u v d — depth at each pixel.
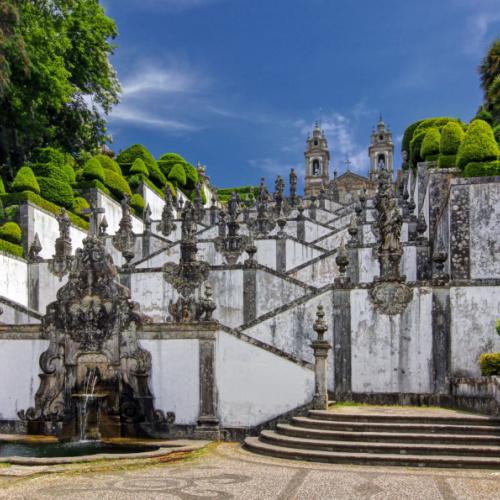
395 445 13.09
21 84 36.50
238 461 13.34
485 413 15.00
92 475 11.98
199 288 22.53
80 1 41.56
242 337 16.66
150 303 22.95
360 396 17.72
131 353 17.31
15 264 26.56
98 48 43.00
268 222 33.50
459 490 10.47
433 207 26.25
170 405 16.95
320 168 80.12
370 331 17.88
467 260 21.42
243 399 16.47
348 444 13.35
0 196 30.42
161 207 47.41
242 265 22.20
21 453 14.79
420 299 17.59
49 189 33.81
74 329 17.67
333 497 10.09
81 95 43.72
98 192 36.84
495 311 17.09
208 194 62.38
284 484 10.99
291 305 18.73
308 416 15.38
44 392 17.64
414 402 17.25
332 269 23.30
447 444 13.14
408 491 10.42
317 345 15.98
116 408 17.16
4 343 18.14
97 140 45.62
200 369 16.83
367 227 28.77
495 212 21.41
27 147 41.34
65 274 27.06
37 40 36.31
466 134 23.80
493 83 31.55
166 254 26.95
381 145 80.31
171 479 11.50
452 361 17.19
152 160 49.44
